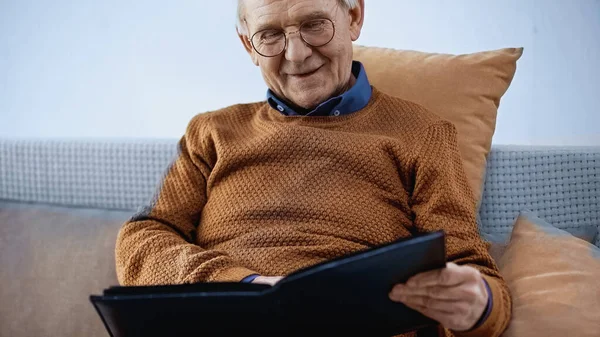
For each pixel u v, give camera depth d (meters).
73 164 1.67
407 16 1.86
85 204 1.67
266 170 1.32
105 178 1.65
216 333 0.91
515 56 1.50
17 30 2.07
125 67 2.03
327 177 1.27
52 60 2.06
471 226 1.20
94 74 2.05
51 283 1.50
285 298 0.83
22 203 1.67
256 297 0.82
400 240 0.80
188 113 2.02
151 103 2.04
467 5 1.81
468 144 1.46
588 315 1.09
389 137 1.30
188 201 1.41
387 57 1.58
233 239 1.29
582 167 1.42
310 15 1.26
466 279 0.92
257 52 1.33
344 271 0.80
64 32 2.04
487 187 1.47
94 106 2.07
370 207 1.25
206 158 1.42
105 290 0.89
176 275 1.20
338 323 0.90
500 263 1.30
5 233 1.59
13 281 1.53
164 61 2.01
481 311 1.00
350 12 1.38
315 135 1.29
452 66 1.51
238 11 1.38
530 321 1.10
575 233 1.39
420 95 1.50
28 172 1.70
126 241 1.32
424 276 0.87
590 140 1.77
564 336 1.07
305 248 1.21
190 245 1.26
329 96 1.35
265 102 1.49
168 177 1.45
